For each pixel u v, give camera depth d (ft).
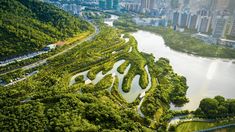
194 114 644.69
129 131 520.01
